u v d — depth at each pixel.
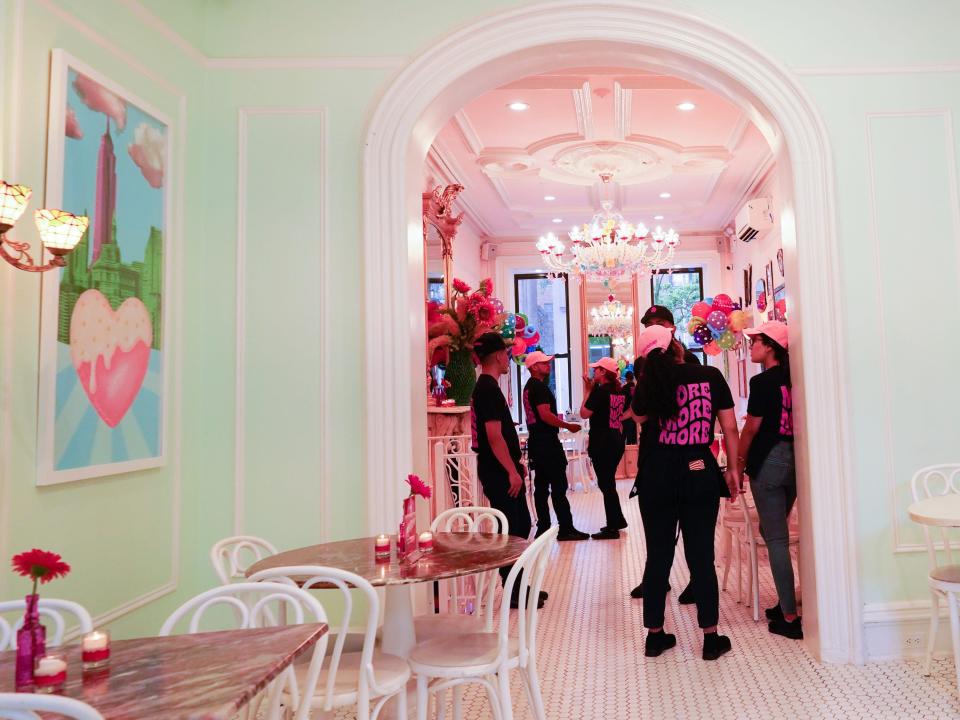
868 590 3.38
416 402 3.62
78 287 2.63
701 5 3.63
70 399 2.58
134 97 3.02
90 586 2.71
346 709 3.03
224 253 3.58
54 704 1.08
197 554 3.47
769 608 3.92
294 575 2.01
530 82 5.11
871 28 3.59
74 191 2.63
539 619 4.05
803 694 2.96
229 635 1.67
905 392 3.45
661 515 3.43
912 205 3.52
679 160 6.66
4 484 2.30
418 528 3.43
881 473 3.42
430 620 2.73
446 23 3.65
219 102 3.64
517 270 10.29
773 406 3.69
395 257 3.53
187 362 3.44
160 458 3.16
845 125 3.56
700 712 2.81
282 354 3.54
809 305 3.45
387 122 3.57
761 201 7.38
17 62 2.39
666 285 10.37
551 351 10.54
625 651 3.51
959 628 2.84
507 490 4.07
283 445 3.50
